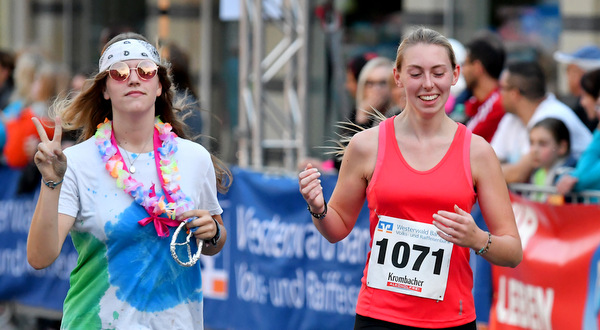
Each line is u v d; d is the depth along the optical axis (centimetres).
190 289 955
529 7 2872
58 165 869
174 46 1725
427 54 939
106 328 923
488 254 916
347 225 1016
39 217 876
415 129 969
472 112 1662
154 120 988
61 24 3891
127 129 948
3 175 2033
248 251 1686
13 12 3894
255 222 1672
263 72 2202
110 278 920
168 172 941
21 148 1966
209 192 982
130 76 924
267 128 2769
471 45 1638
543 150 1463
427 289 955
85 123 992
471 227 883
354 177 994
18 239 2008
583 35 2769
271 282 1648
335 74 2584
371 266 979
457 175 950
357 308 998
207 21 3475
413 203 955
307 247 1598
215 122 3241
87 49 3934
